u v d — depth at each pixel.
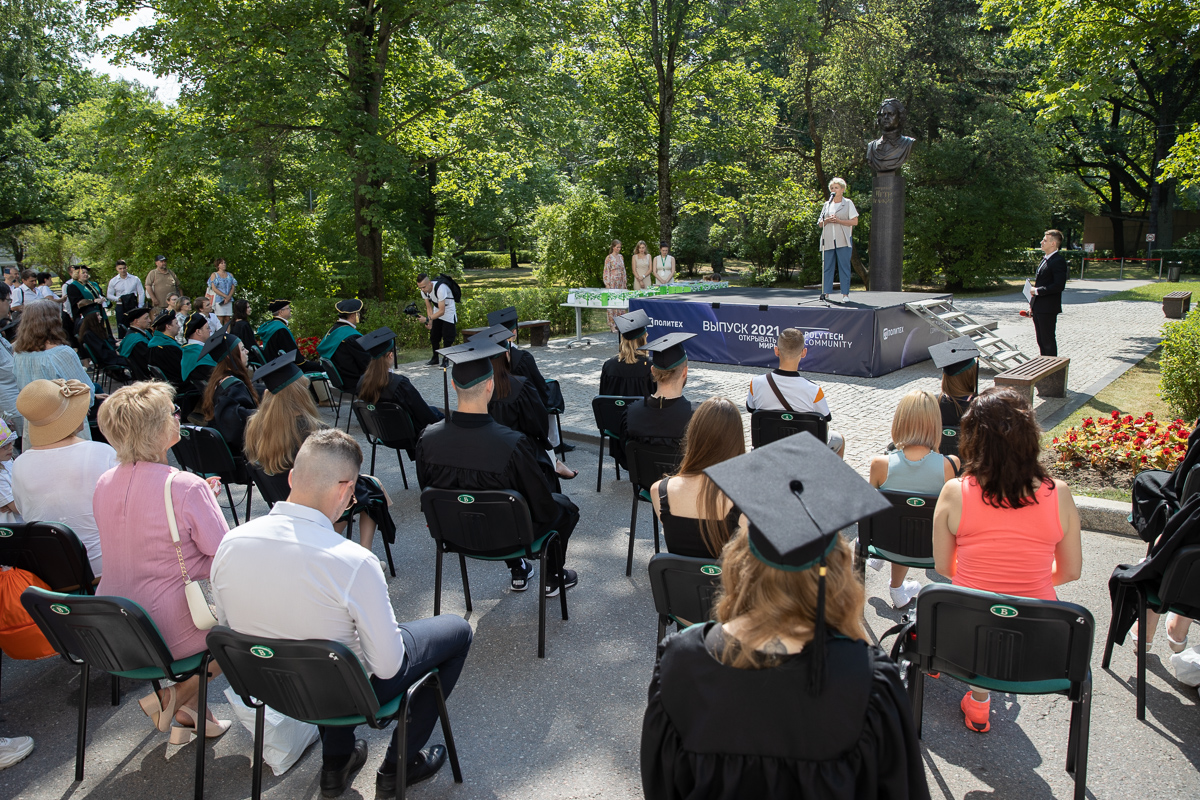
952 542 3.04
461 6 14.97
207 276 18.44
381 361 6.19
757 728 1.44
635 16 20.11
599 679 3.72
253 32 13.71
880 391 9.66
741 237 31.20
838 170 27.56
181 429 5.48
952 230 26.12
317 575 2.43
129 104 15.02
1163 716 3.29
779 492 1.50
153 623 2.80
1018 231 26.09
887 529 3.85
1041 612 2.53
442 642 2.96
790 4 18.91
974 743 3.15
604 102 21.14
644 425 4.59
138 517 2.95
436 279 12.93
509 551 3.99
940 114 26.45
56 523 3.37
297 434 4.26
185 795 3.00
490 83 16.22
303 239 19.72
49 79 31.73
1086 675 2.58
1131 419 6.21
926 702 3.44
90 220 27.73
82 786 3.07
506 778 3.04
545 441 5.44
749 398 5.57
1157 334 13.73
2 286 7.30
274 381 4.30
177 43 13.48
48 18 28.48
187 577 2.98
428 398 10.41
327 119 14.21
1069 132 35.44
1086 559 4.79
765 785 1.45
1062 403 8.56
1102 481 5.83
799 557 1.43
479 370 3.79
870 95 25.59
